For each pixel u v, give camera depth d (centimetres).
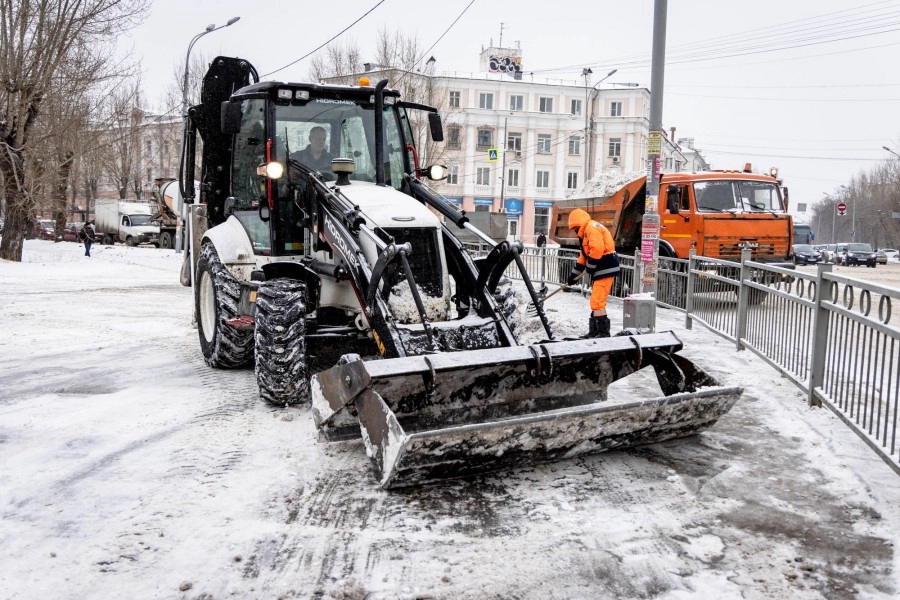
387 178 692
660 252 1416
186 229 932
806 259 3831
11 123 2211
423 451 409
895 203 7125
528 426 430
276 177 616
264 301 585
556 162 6156
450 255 599
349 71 3381
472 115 5981
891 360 473
